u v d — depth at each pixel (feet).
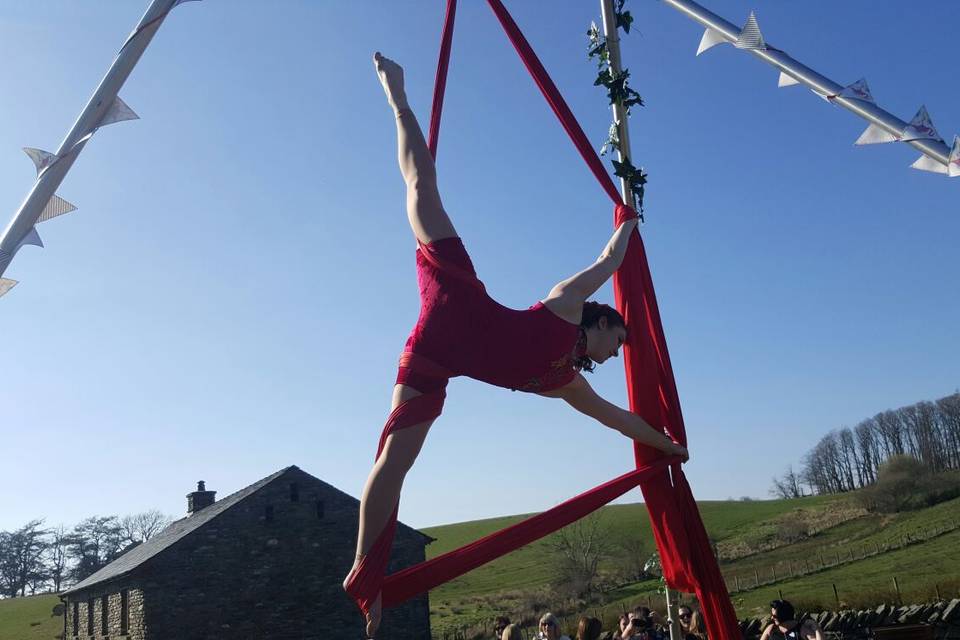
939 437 239.30
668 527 14.66
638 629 30.30
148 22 12.10
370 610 11.81
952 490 180.65
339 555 94.68
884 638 39.50
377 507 11.78
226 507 92.38
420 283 12.43
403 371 12.12
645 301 15.14
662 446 14.55
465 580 195.31
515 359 12.07
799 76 12.61
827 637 52.85
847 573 123.34
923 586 80.74
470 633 136.36
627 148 16.29
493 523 293.43
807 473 282.15
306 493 95.30
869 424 264.93
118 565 110.22
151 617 86.02
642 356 14.87
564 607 144.56
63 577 291.79
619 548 174.91
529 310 12.37
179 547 88.79
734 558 171.32
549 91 15.15
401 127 12.84
